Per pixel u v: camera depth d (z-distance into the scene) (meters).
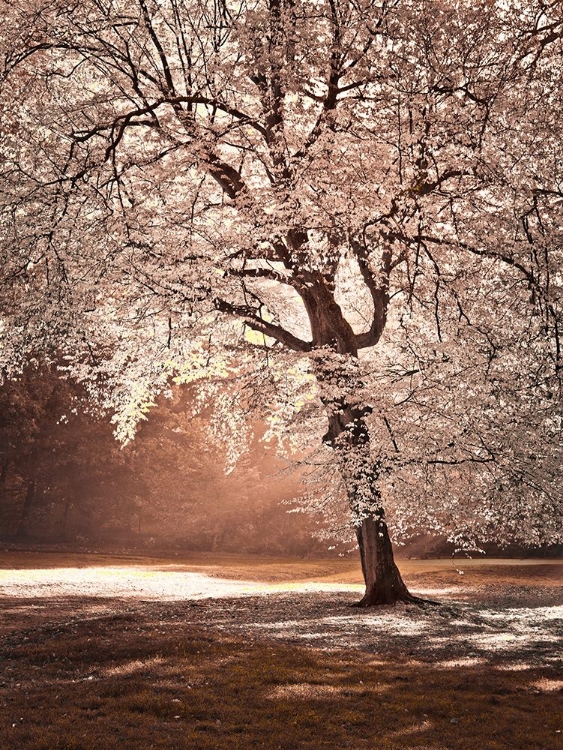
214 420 24.59
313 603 18.59
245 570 32.41
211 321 17.67
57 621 14.88
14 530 50.62
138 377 21.75
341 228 14.62
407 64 14.13
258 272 17.16
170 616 15.45
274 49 14.10
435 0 14.09
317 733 7.29
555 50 14.92
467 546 17.42
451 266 15.20
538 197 13.64
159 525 50.81
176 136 15.63
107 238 14.45
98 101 16.31
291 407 19.48
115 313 18.05
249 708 8.03
